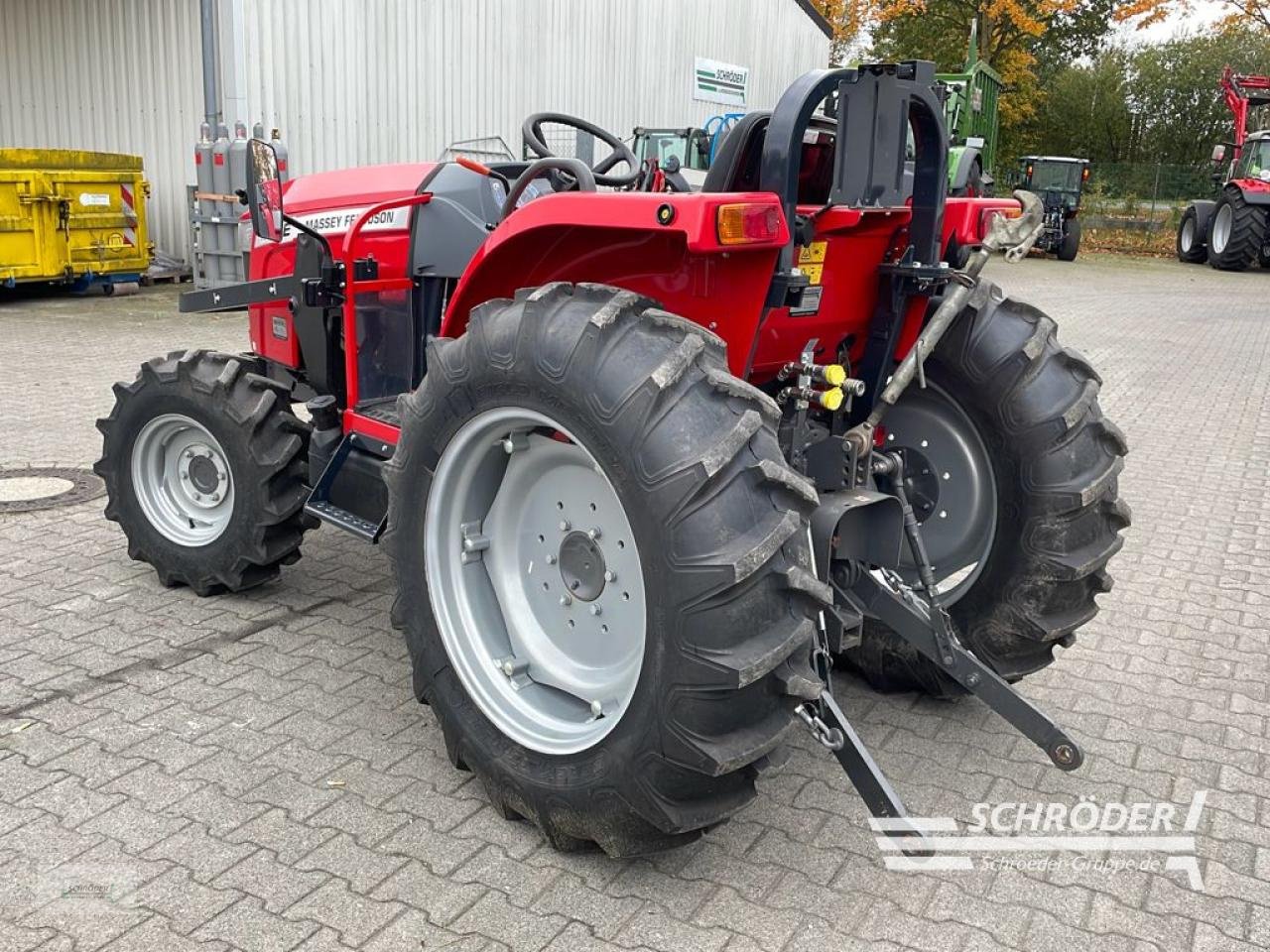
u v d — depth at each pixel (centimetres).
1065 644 322
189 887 237
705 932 230
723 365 233
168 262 1238
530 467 269
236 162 1031
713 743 219
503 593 278
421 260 372
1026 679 361
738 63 1816
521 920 231
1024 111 3009
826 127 287
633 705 229
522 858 253
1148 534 521
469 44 1300
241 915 228
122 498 399
